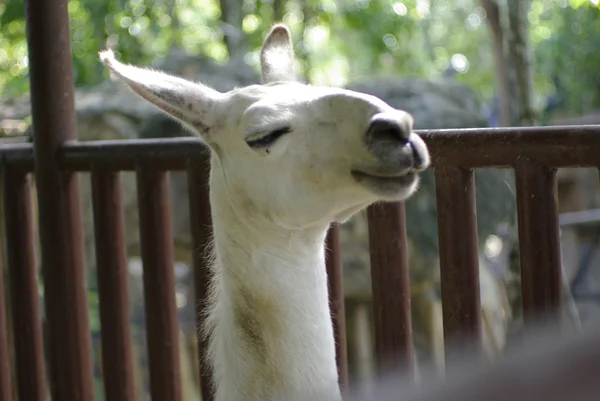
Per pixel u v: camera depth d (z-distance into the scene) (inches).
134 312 401.1
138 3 449.7
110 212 177.3
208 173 160.4
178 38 480.7
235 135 125.2
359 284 334.6
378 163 110.7
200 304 164.7
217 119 127.6
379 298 146.7
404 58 609.6
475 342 138.1
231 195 127.2
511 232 257.9
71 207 184.2
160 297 171.3
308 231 124.5
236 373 127.7
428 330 344.5
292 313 124.3
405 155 109.9
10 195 196.4
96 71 427.2
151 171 168.9
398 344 146.0
